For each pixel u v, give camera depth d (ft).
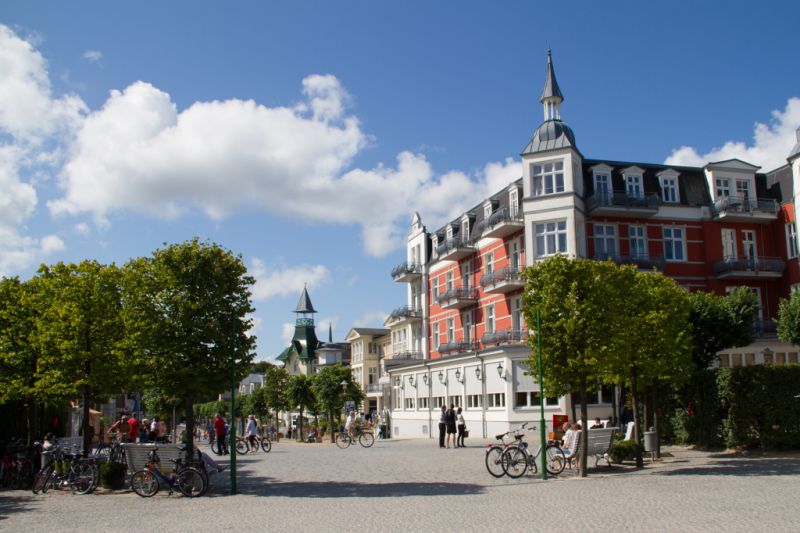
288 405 204.33
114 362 60.29
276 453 103.91
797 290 77.41
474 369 130.41
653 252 126.00
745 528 32.09
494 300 138.72
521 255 128.47
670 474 55.42
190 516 41.01
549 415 114.11
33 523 40.04
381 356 264.93
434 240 173.17
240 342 56.49
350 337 275.18
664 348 66.23
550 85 130.41
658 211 126.11
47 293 63.57
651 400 85.05
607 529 33.01
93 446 116.57
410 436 161.07
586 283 57.21
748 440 70.54
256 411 219.61
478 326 145.48
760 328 121.19
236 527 36.40
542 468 55.52
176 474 51.24
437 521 36.63
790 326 76.33
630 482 51.03
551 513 38.14
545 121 128.88
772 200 129.08
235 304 56.65
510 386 117.39
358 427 121.39
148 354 53.93
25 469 60.70
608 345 56.44
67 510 45.39
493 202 141.69
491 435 122.21
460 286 156.04
